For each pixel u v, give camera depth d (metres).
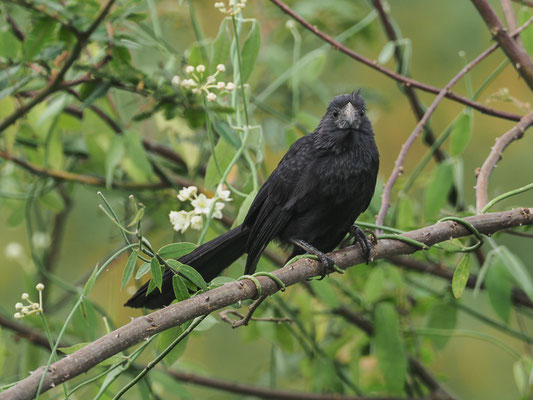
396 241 6.72
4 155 9.48
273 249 10.28
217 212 6.96
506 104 13.31
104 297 11.59
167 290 6.79
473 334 9.48
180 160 10.76
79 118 10.19
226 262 7.57
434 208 9.08
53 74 8.40
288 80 10.82
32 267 10.30
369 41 11.57
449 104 13.29
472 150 13.28
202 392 12.23
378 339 8.94
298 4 11.07
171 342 6.45
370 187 7.94
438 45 13.24
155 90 8.36
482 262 9.65
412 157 13.45
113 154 8.95
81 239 13.19
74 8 7.76
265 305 9.37
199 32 9.39
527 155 12.98
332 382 9.48
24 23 9.32
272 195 7.85
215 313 7.71
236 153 7.82
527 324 12.85
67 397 6.25
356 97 8.15
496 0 12.82
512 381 12.41
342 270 6.78
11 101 9.33
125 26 8.70
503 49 7.71
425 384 10.01
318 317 10.43
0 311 9.23
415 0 13.38
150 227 10.91
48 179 10.10
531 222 6.68
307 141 7.95
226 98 9.02
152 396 8.64
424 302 10.23
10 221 10.42
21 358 9.21
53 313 10.62
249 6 11.80
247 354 13.35
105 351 5.35
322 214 7.77
